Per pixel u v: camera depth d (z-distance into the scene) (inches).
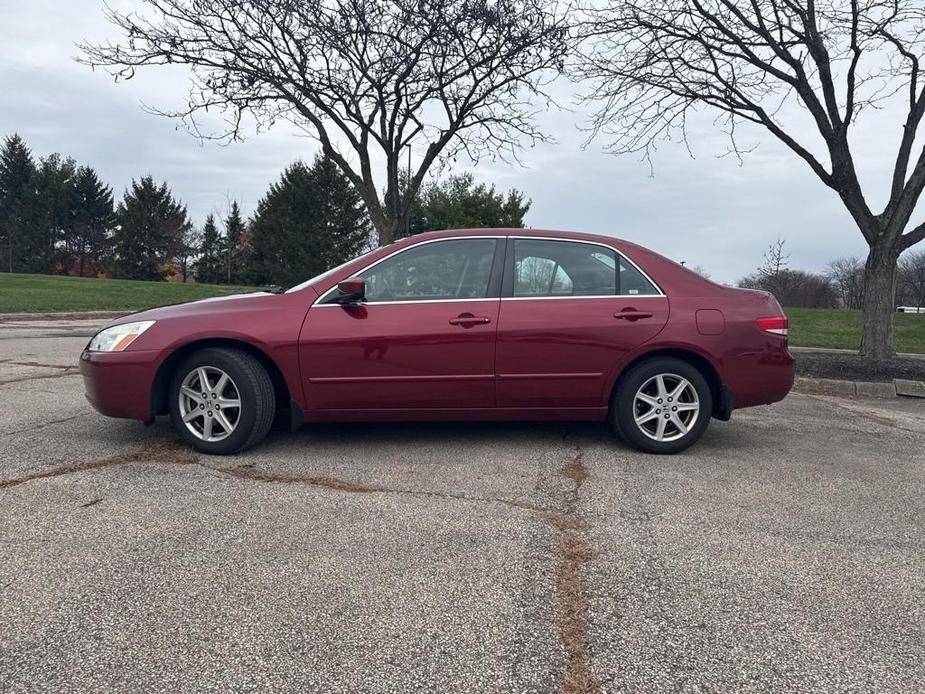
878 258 372.8
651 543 124.3
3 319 575.2
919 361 382.3
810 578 111.7
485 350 176.2
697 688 82.4
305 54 451.8
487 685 82.0
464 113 481.7
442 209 1552.7
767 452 192.5
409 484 154.3
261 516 132.7
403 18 432.5
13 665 83.9
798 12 345.1
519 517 135.3
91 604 98.3
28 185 2380.7
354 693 80.2
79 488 146.3
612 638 92.6
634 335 179.8
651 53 381.4
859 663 88.3
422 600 101.2
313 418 177.2
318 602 100.0
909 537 130.5
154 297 921.5
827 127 366.9
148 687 80.4
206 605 98.6
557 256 185.6
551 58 438.0
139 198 2294.5
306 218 2043.6
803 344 482.9
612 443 195.0
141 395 172.2
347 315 175.2
